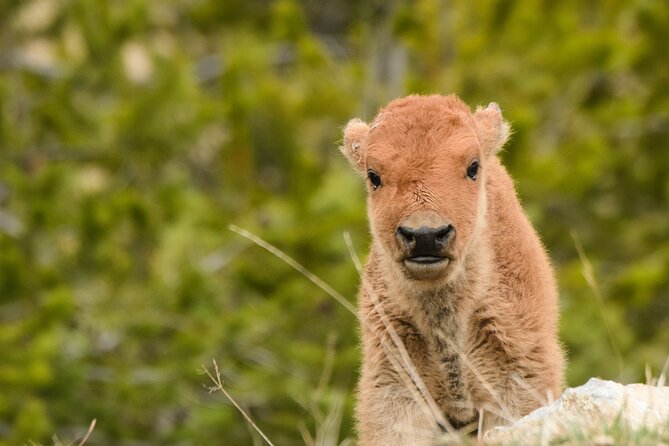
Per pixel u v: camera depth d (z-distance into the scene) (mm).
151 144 37188
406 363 14352
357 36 41375
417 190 14250
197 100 37844
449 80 37500
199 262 33500
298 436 31266
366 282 15305
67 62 38406
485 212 14922
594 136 39625
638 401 13062
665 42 38719
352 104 39281
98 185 37531
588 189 38750
